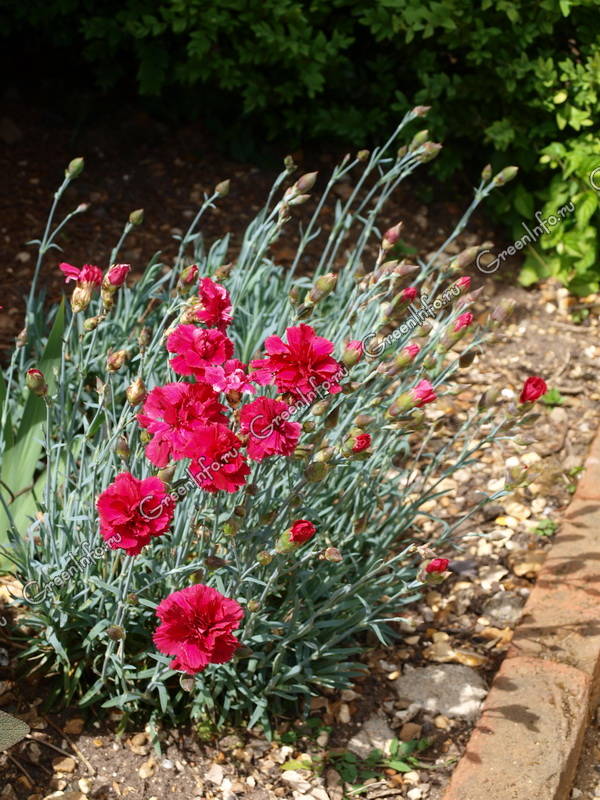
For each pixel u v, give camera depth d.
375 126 1.41
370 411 0.94
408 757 0.83
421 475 1.08
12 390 1.01
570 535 1.01
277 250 1.32
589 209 1.29
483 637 0.94
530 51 1.36
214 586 0.82
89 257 1.25
